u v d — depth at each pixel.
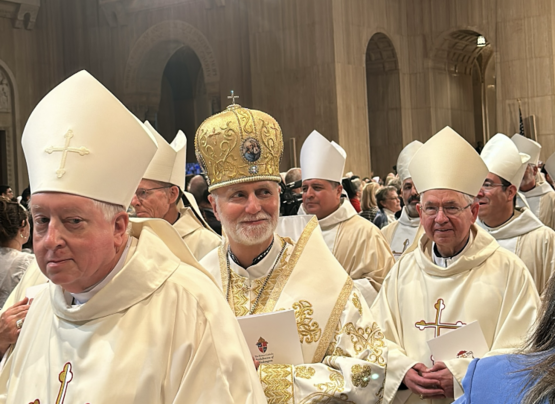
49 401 1.53
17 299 2.41
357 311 2.31
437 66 17.67
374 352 2.24
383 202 6.39
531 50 15.92
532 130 15.77
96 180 1.51
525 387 1.01
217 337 1.56
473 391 1.12
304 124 15.73
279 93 16.00
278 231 2.70
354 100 15.82
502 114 16.25
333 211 4.38
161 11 17.62
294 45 15.83
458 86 18.47
